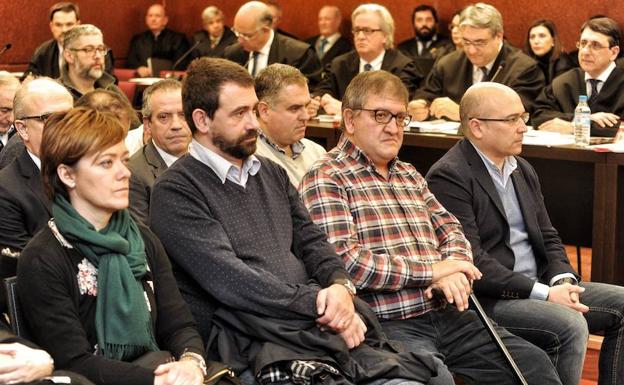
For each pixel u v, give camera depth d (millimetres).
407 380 2721
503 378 3199
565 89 6516
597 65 6367
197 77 2883
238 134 2859
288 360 2654
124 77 9109
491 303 3486
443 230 3416
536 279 3740
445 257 3346
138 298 2492
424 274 3150
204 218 2793
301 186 3240
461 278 3146
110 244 2461
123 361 2463
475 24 6609
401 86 3283
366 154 3297
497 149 3646
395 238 3229
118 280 2461
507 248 3648
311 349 2703
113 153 2479
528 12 8586
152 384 2369
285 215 2990
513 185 3742
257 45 8078
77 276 2455
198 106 2875
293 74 3834
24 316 2471
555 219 5055
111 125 2486
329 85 7613
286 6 10055
